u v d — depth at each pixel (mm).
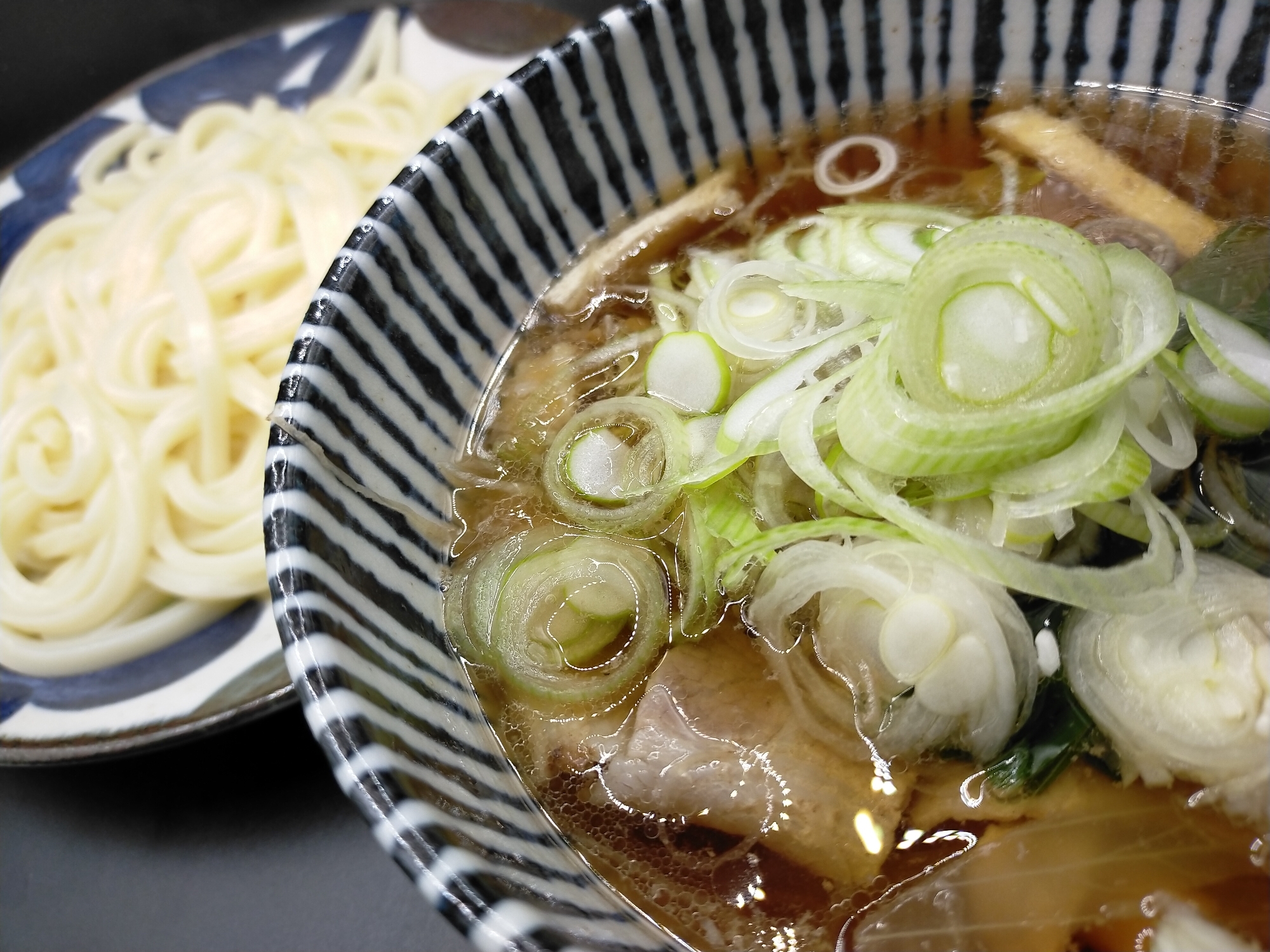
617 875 116
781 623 124
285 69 289
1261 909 105
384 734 101
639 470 135
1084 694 115
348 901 160
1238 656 113
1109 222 150
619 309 156
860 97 162
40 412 224
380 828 93
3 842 173
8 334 247
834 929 112
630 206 159
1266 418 123
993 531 117
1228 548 120
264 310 227
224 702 176
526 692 126
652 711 124
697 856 118
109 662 200
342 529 115
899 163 163
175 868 166
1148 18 150
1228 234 145
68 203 273
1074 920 110
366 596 115
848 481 122
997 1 152
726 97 157
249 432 226
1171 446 120
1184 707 112
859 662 120
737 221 162
